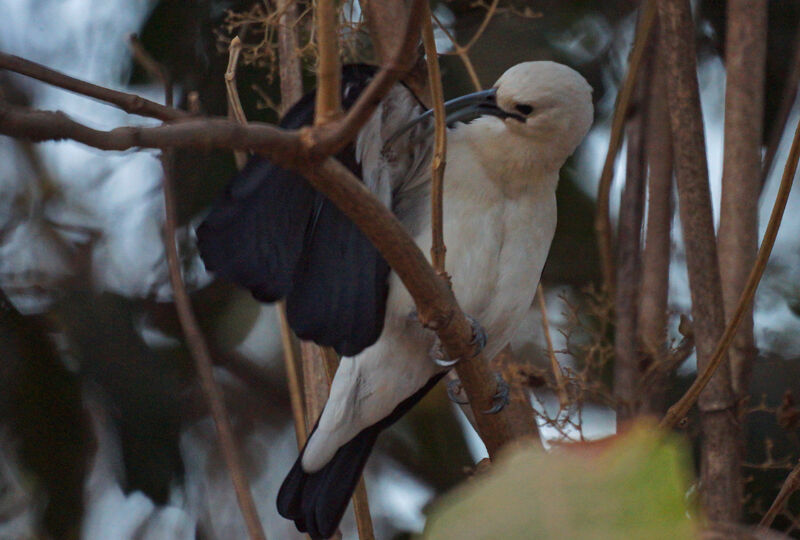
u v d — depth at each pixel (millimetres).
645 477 1752
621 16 10086
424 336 6992
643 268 8148
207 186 9789
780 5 10141
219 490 9828
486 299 7191
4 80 9547
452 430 10039
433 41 5164
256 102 9664
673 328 9258
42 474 9047
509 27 9898
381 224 4594
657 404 7801
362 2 7457
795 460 8984
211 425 9812
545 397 8969
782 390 9258
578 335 9438
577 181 10008
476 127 7250
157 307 9750
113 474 9289
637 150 8414
